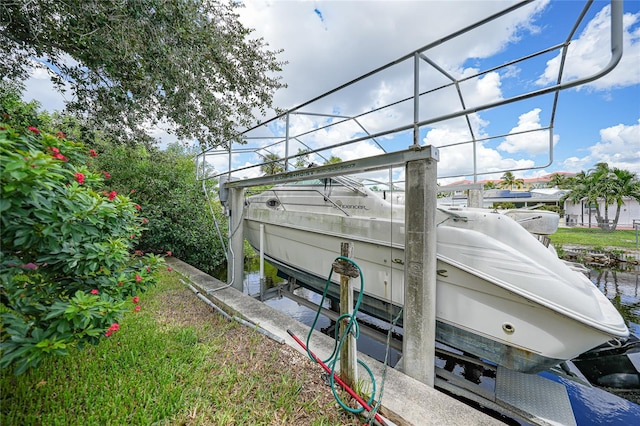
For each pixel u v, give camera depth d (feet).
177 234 20.68
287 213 13.98
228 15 11.63
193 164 26.96
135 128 14.57
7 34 9.06
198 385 6.45
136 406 5.61
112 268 5.92
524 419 7.24
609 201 54.39
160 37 9.16
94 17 8.28
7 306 4.42
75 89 11.40
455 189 14.55
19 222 4.21
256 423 5.45
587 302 6.75
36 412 5.14
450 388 8.43
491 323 7.89
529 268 7.27
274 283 22.16
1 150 3.56
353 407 6.08
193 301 12.13
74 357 6.94
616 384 9.21
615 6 4.44
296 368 7.38
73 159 6.09
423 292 7.23
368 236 10.49
